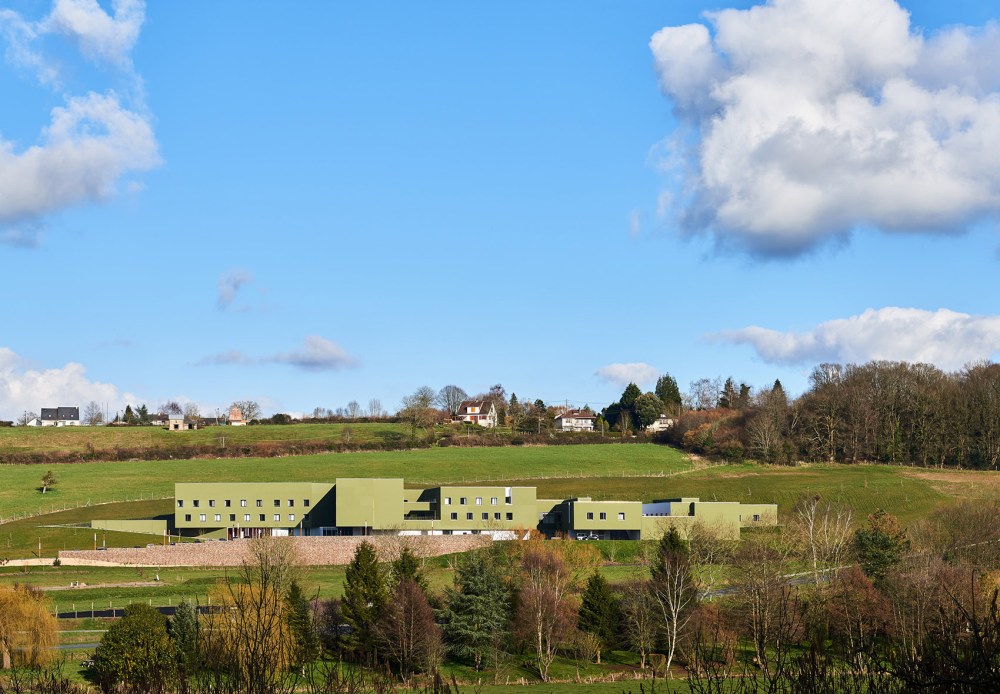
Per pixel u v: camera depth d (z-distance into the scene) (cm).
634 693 5403
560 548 12125
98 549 12825
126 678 3681
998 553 10375
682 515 14325
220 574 11625
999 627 2233
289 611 6619
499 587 8500
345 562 12888
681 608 7925
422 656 7275
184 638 5662
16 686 4372
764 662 3014
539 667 7831
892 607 6569
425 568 11825
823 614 6300
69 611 9456
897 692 2414
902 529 12538
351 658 7019
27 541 13600
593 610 8544
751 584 7519
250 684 2744
